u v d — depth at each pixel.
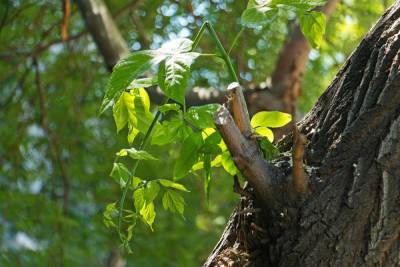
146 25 6.93
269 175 1.91
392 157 1.82
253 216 2.03
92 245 7.52
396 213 1.82
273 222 1.94
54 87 7.68
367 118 1.86
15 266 6.78
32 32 7.15
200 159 2.04
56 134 7.53
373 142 1.85
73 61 7.43
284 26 6.29
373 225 1.84
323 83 6.64
